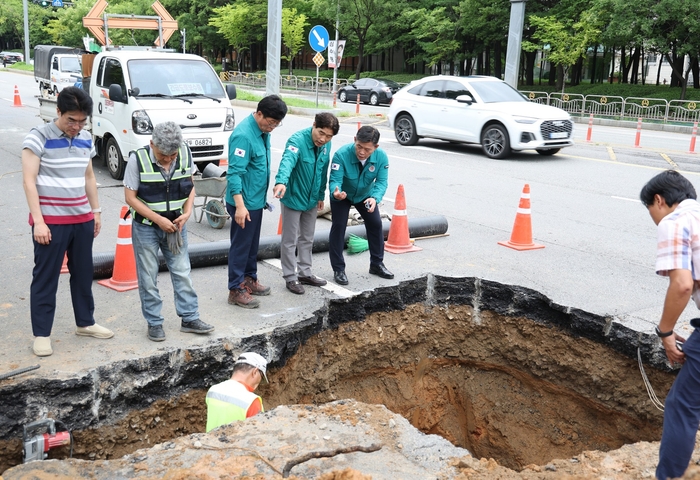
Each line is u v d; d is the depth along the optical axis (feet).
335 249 20.16
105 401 14.05
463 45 117.70
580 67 116.37
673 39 79.30
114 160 35.83
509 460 20.88
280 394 17.15
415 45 130.93
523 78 132.57
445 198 34.04
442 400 21.84
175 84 34.30
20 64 163.73
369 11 120.78
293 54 136.56
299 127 60.34
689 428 10.87
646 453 12.67
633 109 82.28
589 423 19.31
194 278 20.75
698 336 10.67
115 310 17.66
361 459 11.70
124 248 19.48
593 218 30.22
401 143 53.72
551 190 36.32
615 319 18.02
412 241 25.55
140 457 11.53
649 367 17.26
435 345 21.09
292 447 11.90
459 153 49.49
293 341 17.13
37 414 13.28
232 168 17.07
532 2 95.81
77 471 11.08
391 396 20.89
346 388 19.98
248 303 18.08
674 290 10.41
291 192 18.70
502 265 22.77
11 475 10.88
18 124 56.34
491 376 21.29
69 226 14.20
